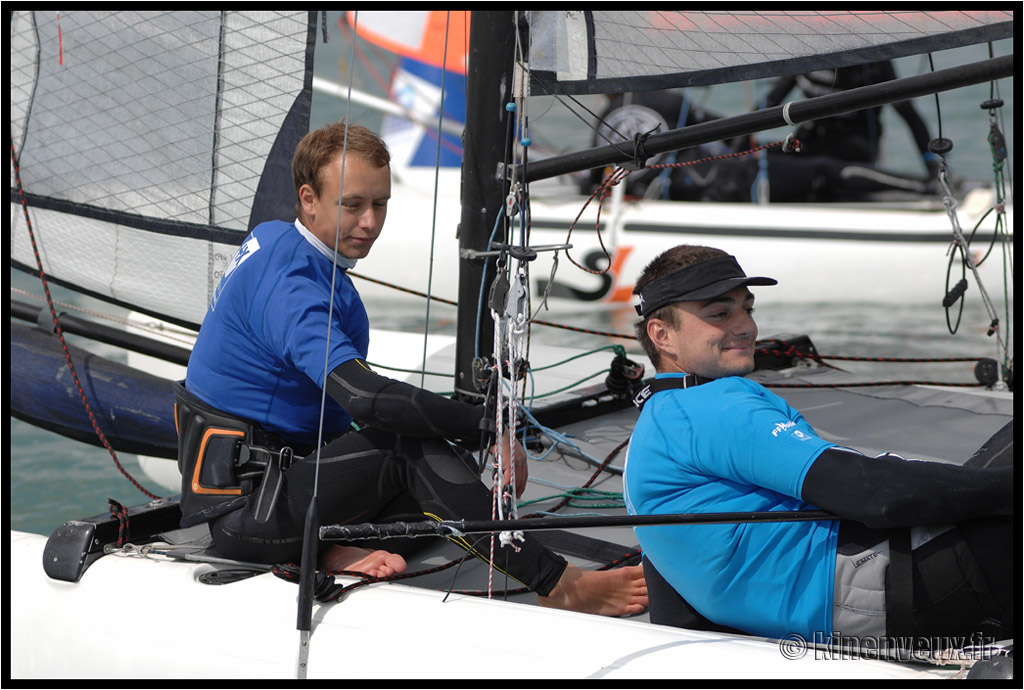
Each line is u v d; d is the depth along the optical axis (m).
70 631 4.97
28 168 7.91
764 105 19.88
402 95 20.83
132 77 7.52
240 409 5.28
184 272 7.68
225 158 7.38
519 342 5.29
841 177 18.98
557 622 4.54
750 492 4.40
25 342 7.84
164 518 5.71
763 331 16.31
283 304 5.05
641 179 18.44
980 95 29.78
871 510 4.01
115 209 7.74
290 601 4.82
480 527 4.45
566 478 7.12
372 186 5.12
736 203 18.83
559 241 18.33
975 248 17.59
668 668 4.21
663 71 6.67
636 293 4.79
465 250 7.04
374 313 17.81
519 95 6.35
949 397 8.42
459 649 4.48
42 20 7.67
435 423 5.02
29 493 10.11
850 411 8.21
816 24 6.45
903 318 16.98
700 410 4.39
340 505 5.21
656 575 4.89
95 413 7.58
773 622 4.42
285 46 7.09
